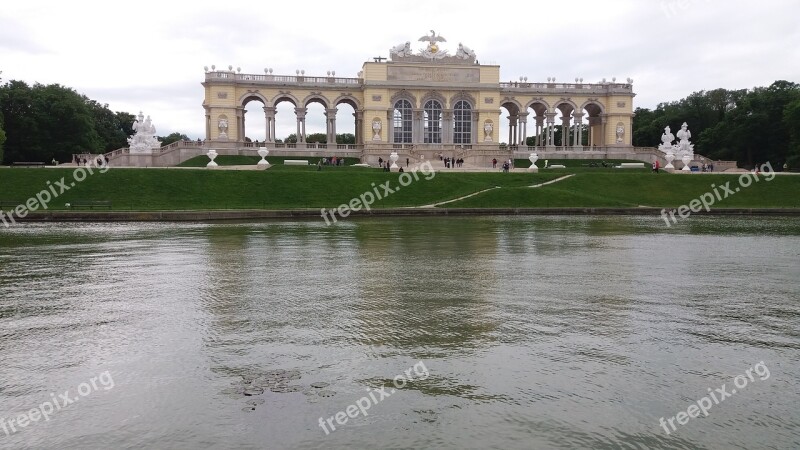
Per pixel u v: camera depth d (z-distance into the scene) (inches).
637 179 2859.3
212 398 402.0
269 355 486.0
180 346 508.7
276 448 337.4
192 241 1263.5
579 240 1298.0
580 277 831.7
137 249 1127.0
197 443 343.3
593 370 454.9
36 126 4180.6
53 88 4407.0
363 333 546.6
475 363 468.8
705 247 1181.1
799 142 4111.7
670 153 3969.0
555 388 421.1
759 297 705.6
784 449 339.6
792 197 2600.9
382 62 4298.7
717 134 5007.4
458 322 585.3
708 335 546.3
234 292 724.0
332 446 340.2
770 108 4635.8
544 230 1537.9
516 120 4805.6
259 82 4215.1
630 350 502.3
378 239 1307.8
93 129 4655.5
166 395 406.9
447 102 4409.5
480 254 1063.6
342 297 696.4
